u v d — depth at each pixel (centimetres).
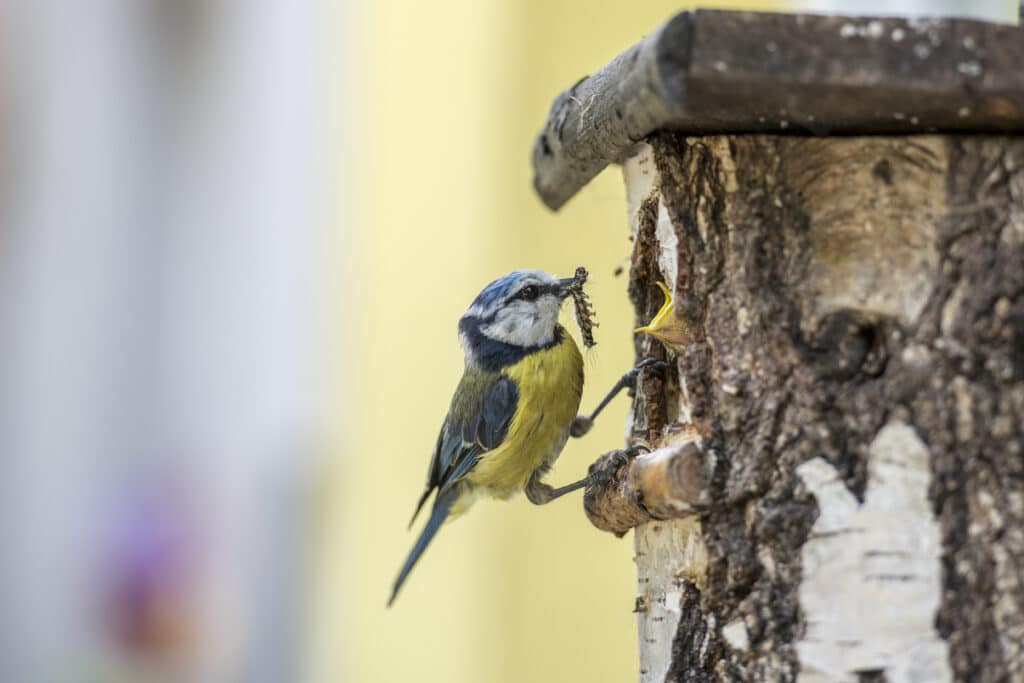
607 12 1216
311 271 1312
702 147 529
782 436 506
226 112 1348
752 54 461
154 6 1351
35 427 1295
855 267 503
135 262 1333
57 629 1238
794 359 509
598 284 1185
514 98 1209
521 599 1190
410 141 1271
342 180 1309
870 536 490
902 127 494
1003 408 484
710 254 526
